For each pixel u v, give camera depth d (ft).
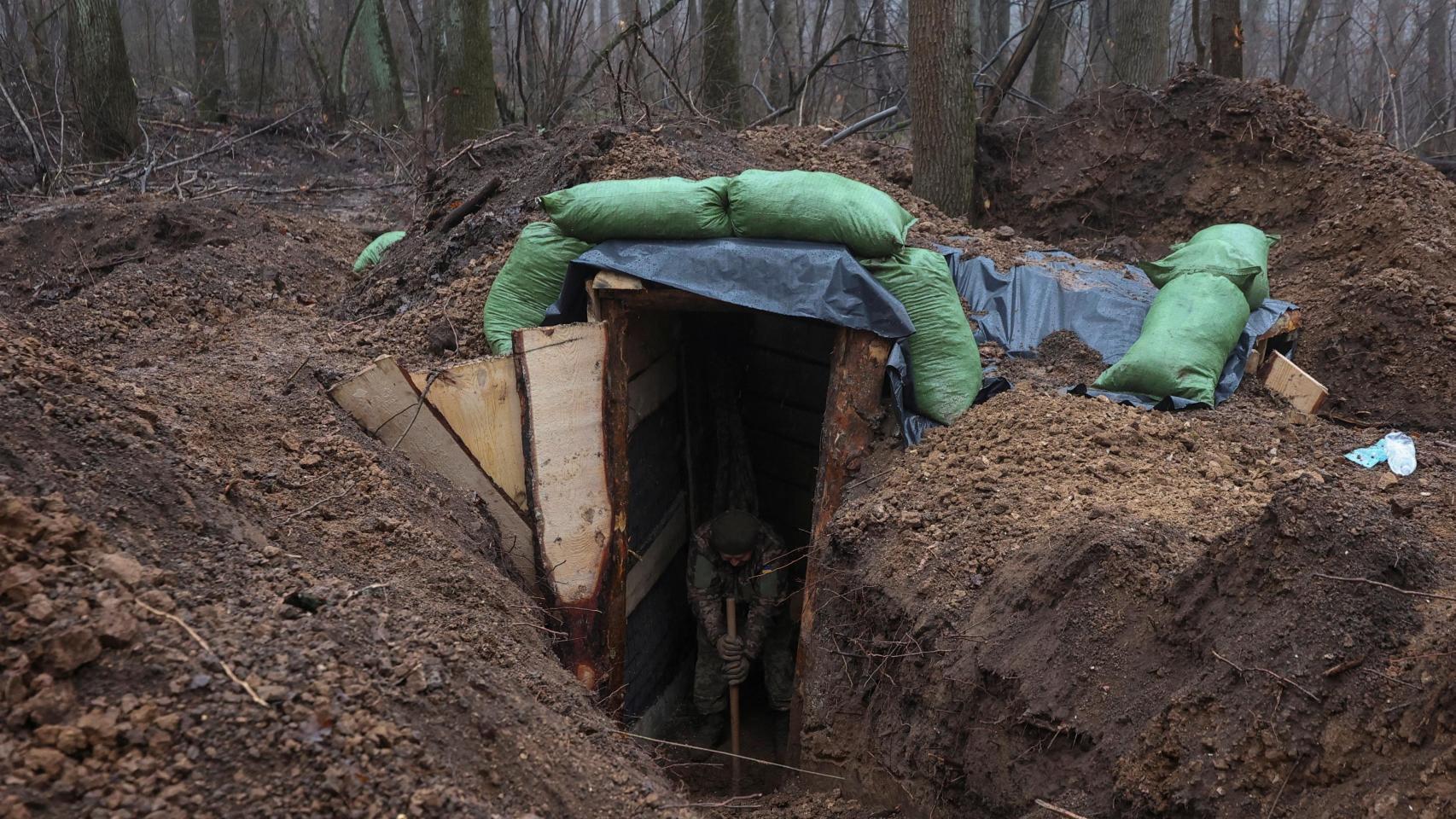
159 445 11.09
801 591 21.54
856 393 17.39
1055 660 11.44
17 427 9.67
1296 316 20.44
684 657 23.85
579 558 17.12
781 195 17.63
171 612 8.31
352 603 9.89
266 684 8.02
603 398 17.22
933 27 27.66
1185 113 29.04
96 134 41.47
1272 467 15.58
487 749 8.87
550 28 41.45
